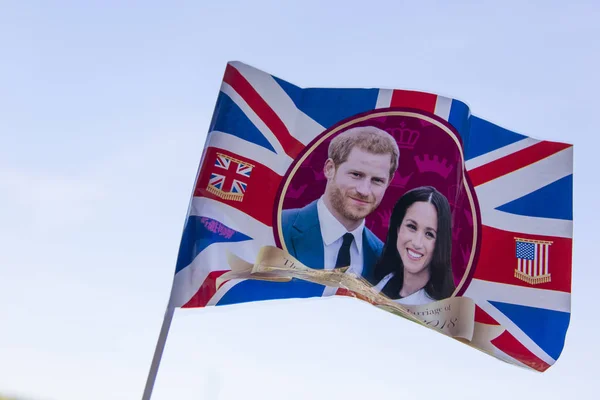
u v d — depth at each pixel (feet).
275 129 56.80
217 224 54.49
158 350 49.42
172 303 52.24
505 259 59.47
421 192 57.41
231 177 55.42
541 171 61.16
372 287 56.34
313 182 56.44
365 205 56.75
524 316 58.70
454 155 57.98
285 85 57.57
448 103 58.39
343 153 57.06
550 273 59.57
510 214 60.18
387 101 58.13
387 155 57.41
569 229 60.44
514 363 58.39
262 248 54.90
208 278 53.47
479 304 58.39
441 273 57.36
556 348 58.65
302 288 56.44
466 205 59.82
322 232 55.77
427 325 56.95
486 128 61.36
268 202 55.67
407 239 56.75
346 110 57.72
